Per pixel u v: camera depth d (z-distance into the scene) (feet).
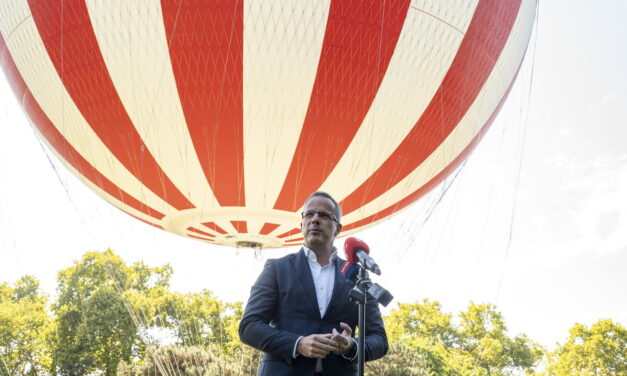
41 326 119.75
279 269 13.11
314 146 36.14
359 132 35.99
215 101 33.37
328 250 13.52
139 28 31.32
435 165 43.06
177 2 30.37
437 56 34.55
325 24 31.22
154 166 39.24
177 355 82.58
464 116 39.88
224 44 31.19
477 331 149.79
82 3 31.68
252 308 12.58
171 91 33.24
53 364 114.93
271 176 38.24
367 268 11.27
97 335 113.19
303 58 31.91
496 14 36.01
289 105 33.58
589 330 131.75
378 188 42.45
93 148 39.91
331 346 11.14
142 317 118.01
